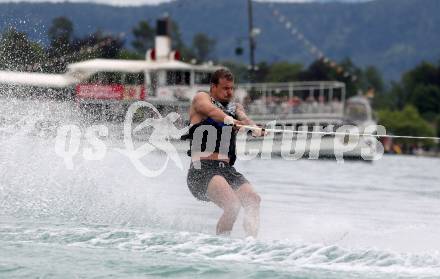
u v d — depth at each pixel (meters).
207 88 55.06
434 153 105.69
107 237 13.61
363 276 11.48
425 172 45.72
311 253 12.67
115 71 48.56
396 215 19.44
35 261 11.77
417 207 21.86
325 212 19.50
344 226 16.81
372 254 12.65
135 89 39.72
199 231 15.62
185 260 12.13
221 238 13.63
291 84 63.66
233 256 12.46
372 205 22.03
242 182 15.96
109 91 31.67
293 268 11.80
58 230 14.15
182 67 54.28
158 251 12.71
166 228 15.69
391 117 190.38
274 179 32.31
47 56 36.00
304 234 15.56
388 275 11.55
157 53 66.12
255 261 12.20
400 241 14.82
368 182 33.31
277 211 19.28
